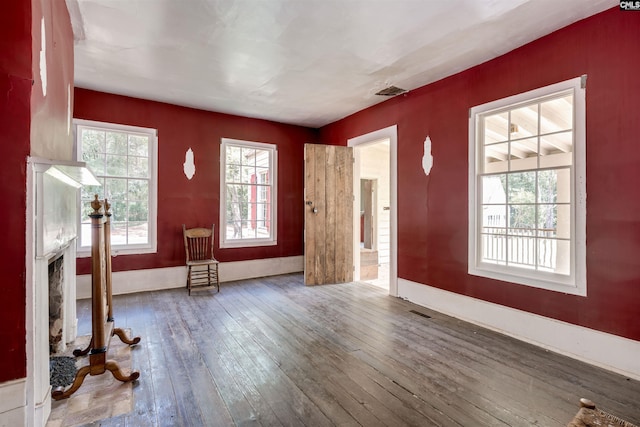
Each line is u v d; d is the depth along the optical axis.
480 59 3.15
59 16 2.04
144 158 4.49
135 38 2.75
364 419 1.75
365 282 5.05
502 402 1.91
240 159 5.25
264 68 3.37
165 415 1.77
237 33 2.68
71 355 2.40
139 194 4.47
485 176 3.24
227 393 1.99
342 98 4.34
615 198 2.30
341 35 2.71
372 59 3.16
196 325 3.14
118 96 4.17
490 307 3.10
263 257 5.36
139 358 2.45
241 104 4.58
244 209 5.36
